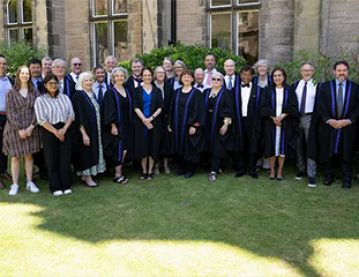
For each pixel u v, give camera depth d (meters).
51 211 4.98
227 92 6.22
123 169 6.93
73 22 11.62
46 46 11.43
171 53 7.93
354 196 5.43
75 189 5.83
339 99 5.63
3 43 12.27
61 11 11.61
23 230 4.42
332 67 6.97
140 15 10.23
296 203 5.18
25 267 3.63
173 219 4.70
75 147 5.85
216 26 9.59
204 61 7.31
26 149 5.57
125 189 5.81
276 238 4.19
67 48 11.82
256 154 6.30
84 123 5.74
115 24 11.12
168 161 7.05
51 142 5.51
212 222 4.61
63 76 6.22
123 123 6.11
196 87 6.46
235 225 4.52
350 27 7.70
